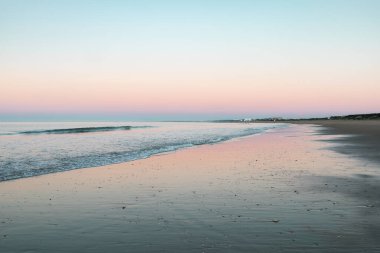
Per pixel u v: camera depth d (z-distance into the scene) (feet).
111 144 100.53
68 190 35.60
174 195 32.63
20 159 62.34
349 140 103.40
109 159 63.31
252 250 18.48
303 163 53.67
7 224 24.04
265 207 27.53
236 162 57.06
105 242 20.25
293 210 26.43
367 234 20.65
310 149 77.36
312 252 18.04
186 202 29.78
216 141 114.73
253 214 25.62
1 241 20.68
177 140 121.39
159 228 22.66
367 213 25.12
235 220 24.13
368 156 59.93
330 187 34.71
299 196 31.09
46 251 19.10
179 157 65.98
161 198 31.48
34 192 34.71
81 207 28.63
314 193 32.17
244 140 117.91
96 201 30.68
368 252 17.87
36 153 73.15
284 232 21.30
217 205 28.50
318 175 42.16
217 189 35.06
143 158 64.75
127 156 68.33
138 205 29.04
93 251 18.95
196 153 73.51
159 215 25.86
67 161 60.08
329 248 18.52
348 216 24.45
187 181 40.04
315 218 24.18
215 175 44.11
